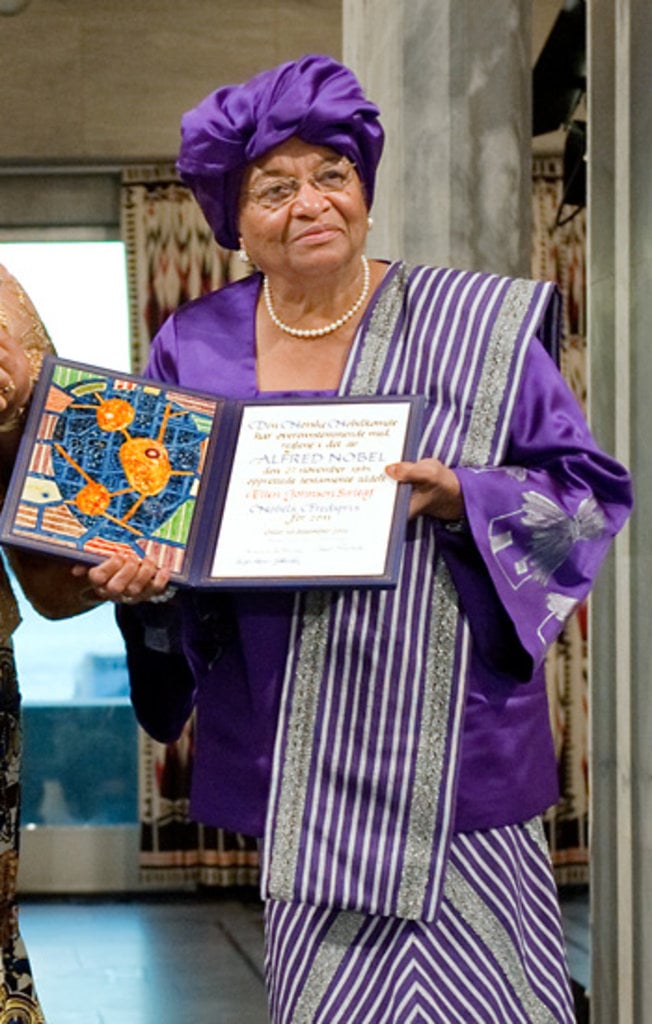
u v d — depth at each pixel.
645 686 2.99
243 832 2.15
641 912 3.02
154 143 6.40
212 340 2.19
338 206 2.07
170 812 6.60
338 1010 2.11
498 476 2.05
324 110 2.03
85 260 6.62
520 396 2.11
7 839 2.31
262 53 6.37
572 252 6.42
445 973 2.11
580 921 5.80
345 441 2.04
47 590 2.37
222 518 2.03
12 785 2.32
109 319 6.62
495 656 2.11
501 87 3.40
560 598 2.08
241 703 2.16
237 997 5.04
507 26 3.40
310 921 2.16
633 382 3.00
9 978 2.33
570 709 6.46
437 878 2.06
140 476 2.04
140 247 6.47
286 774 2.09
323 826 2.08
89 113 6.39
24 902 6.57
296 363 2.15
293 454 2.04
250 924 6.11
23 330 2.24
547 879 2.23
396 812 2.07
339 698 2.08
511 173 3.41
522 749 2.15
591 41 3.11
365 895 2.07
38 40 6.36
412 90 3.38
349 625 2.08
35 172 6.57
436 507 2.04
